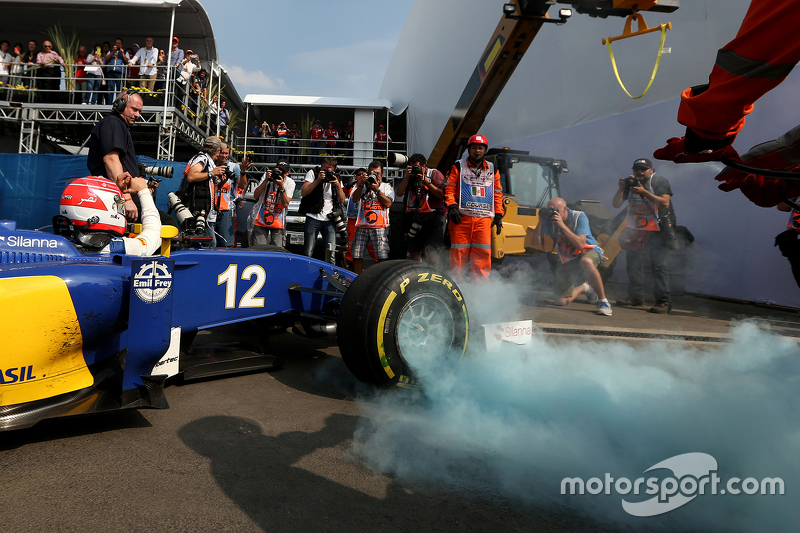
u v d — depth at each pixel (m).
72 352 1.68
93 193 2.11
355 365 2.03
